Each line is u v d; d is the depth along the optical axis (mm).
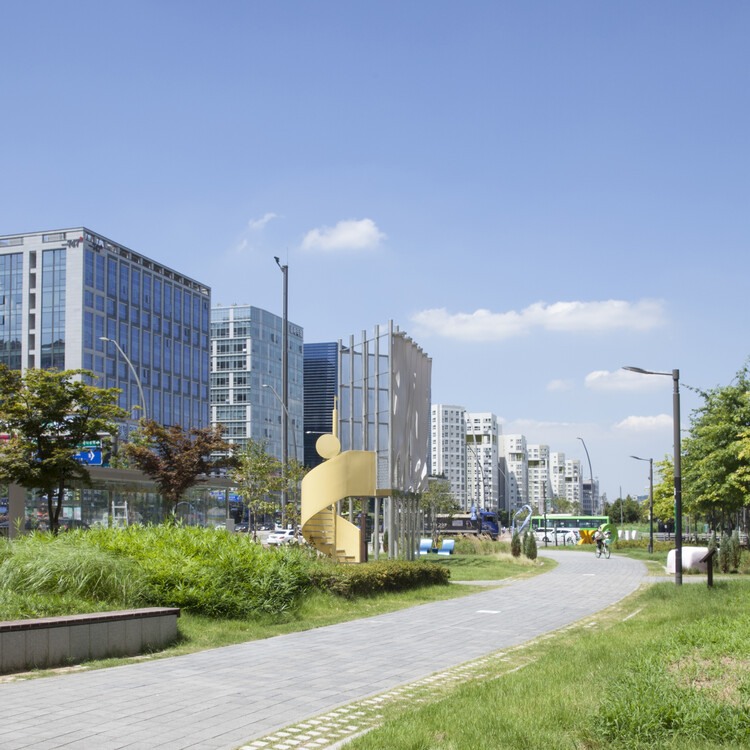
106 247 101312
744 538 45469
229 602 15125
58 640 10641
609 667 9766
